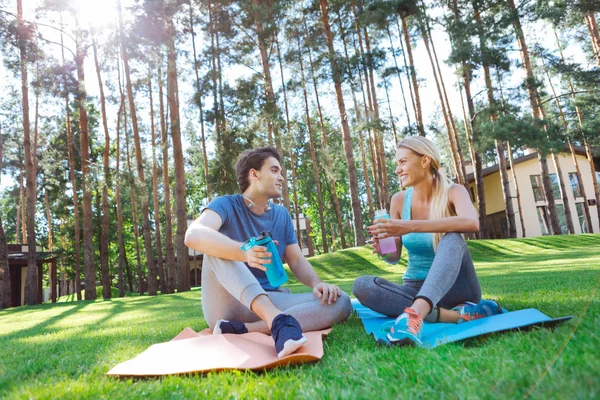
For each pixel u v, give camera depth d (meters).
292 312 2.20
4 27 14.25
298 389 1.23
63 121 23.78
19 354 2.33
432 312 2.04
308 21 18.73
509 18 15.52
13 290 23.25
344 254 16.08
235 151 15.65
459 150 19.62
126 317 5.18
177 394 1.28
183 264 15.27
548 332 1.46
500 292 3.62
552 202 18.77
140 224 34.00
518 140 15.16
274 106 16.19
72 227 29.16
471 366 1.23
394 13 15.85
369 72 16.80
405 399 1.04
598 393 0.73
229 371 1.53
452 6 17.36
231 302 2.17
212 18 17.69
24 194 30.03
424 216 2.38
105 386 1.40
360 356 1.56
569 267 6.69
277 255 1.91
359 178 39.47
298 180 33.56
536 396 0.82
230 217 2.31
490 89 16.47
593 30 19.27
